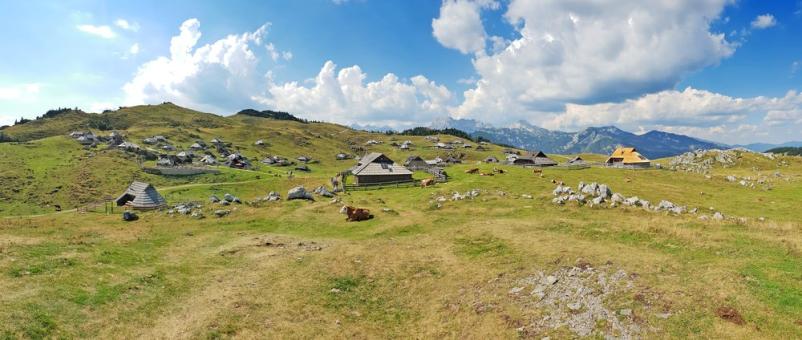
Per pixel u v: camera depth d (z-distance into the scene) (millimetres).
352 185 99562
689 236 33312
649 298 22641
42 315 22953
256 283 32625
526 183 86938
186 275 33562
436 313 26516
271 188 117938
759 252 28500
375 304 29250
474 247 38250
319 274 34625
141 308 26266
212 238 47438
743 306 20625
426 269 34500
